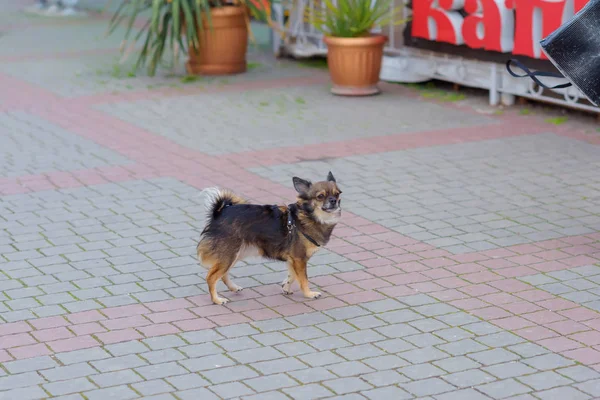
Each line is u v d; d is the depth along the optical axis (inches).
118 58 747.4
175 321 271.4
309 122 524.4
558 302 278.8
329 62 598.9
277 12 737.6
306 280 283.6
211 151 465.1
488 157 444.1
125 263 319.6
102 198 391.5
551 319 267.0
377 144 473.4
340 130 504.4
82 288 297.1
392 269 310.2
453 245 331.0
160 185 408.8
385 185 404.8
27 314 276.7
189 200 386.9
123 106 571.8
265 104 572.1
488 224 352.2
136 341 257.4
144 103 579.8
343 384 230.5
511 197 383.9
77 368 241.0
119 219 364.8
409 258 319.6
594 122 504.4
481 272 304.8
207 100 586.6
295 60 735.1
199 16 637.3
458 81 580.1
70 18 1029.8
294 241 277.1
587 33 290.2
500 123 511.2
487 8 527.8
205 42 656.4
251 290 296.5
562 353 245.1
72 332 263.7
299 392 226.7
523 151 452.8
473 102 565.9
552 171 418.6
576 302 278.7
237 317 274.5
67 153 464.8
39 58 757.3
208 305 283.9
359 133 497.0
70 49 802.2
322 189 271.1
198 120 533.3
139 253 328.8
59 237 345.4
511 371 235.8
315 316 274.1
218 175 423.2
